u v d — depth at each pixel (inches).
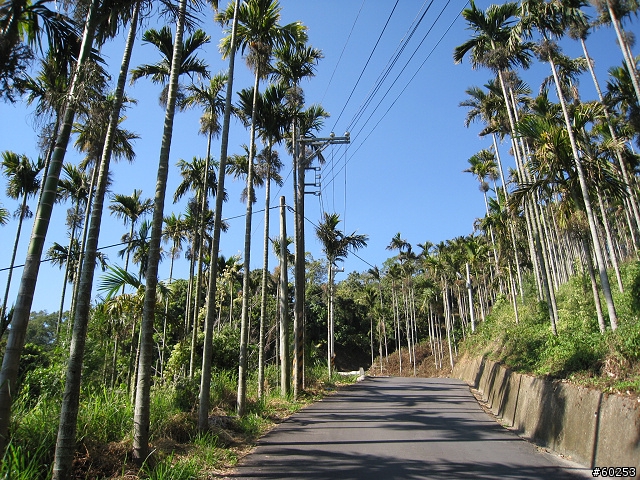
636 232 1066.7
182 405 434.3
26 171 713.6
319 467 298.2
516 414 480.7
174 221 941.2
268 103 657.0
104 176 263.7
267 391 675.4
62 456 221.5
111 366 593.0
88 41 253.0
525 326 886.4
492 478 271.4
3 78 255.9
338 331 2502.5
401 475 278.1
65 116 237.1
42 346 581.6
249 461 315.0
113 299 511.2
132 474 259.9
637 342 351.6
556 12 532.4
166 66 444.8
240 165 744.3
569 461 317.4
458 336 2532.0
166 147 323.6
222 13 549.0
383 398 721.6
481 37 714.2
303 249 776.3
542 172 524.7
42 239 213.8
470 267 1856.5
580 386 350.0
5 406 191.8
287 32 558.6
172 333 889.5
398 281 2450.8
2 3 249.1
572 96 736.3
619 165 708.0
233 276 1191.6
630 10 505.4
